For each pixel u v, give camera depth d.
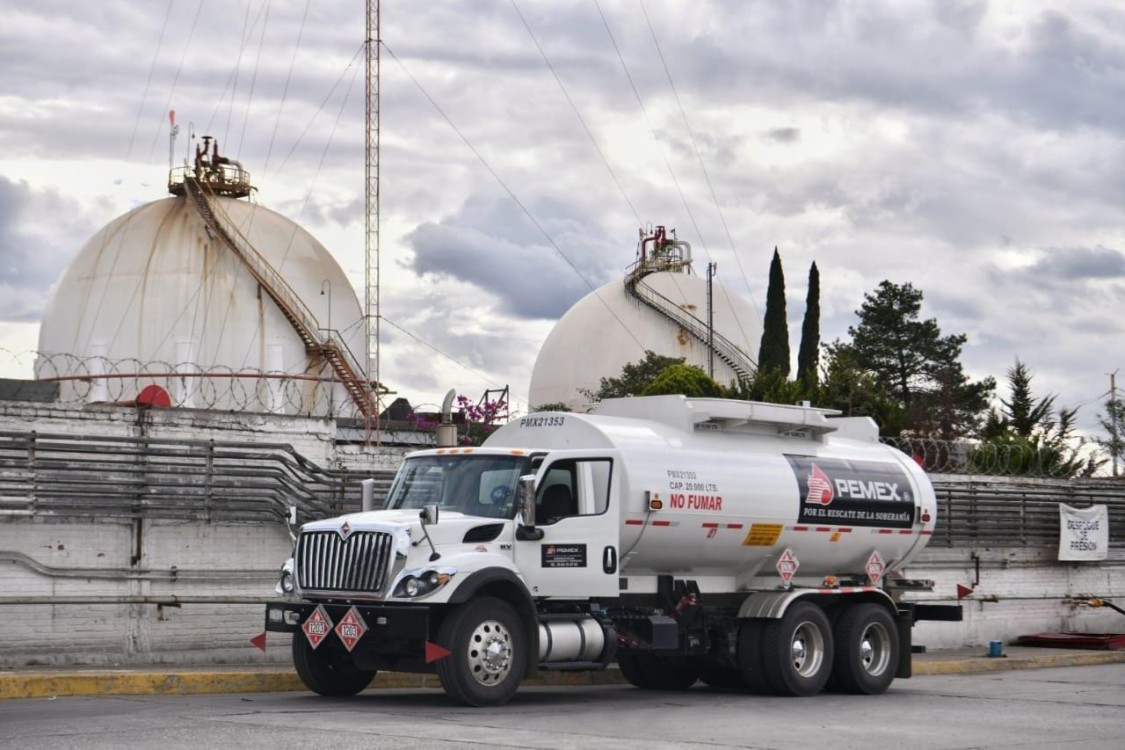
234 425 21.61
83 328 50.81
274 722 12.80
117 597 18.95
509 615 15.29
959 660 24.42
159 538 19.58
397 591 14.80
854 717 15.34
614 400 19.02
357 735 11.79
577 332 71.88
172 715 13.36
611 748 11.49
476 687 14.92
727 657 18.64
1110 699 18.14
